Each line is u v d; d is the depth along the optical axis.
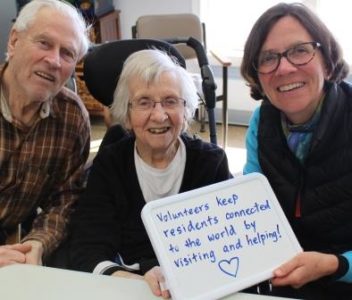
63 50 1.24
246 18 3.78
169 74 1.18
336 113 1.13
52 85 1.26
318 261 0.93
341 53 1.18
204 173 1.26
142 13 3.99
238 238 0.82
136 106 1.20
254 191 0.86
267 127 1.25
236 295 0.78
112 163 1.26
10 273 0.84
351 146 1.12
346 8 3.42
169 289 0.76
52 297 0.77
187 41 2.20
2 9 3.25
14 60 1.24
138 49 1.54
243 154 3.34
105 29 3.79
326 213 1.13
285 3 1.16
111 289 0.79
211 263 0.79
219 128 3.79
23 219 1.47
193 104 1.25
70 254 1.20
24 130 1.33
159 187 1.25
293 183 1.18
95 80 1.55
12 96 1.29
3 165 1.33
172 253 0.77
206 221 0.81
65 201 1.42
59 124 1.38
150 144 1.20
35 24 1.20
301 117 1.21
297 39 1.11
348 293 1.17
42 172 1.40
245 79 1.28
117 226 1.24
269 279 0.84
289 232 0.86
